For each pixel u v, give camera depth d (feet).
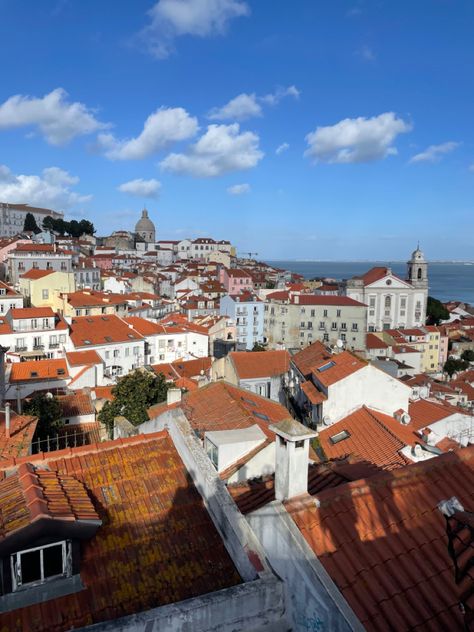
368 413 96.12
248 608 28.86
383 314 410.93
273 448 55.72
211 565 33.40
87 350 222.69
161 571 32.55
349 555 28.53
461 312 557.74
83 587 30.99
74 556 31.40
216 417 75.36
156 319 346.54
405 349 341.82
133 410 111.96
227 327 322.55
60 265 377.91
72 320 247.91
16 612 29.19
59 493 34.19
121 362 239.71
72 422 131.64
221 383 88.17
